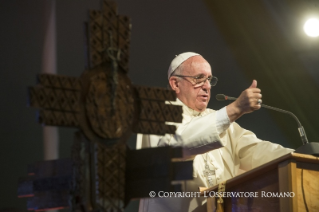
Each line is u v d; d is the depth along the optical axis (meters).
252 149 13.76
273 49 23.28
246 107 10.98
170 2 22.92
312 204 9.20
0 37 18.83
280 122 23.19
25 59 19.05
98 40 7.46
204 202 12.59
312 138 22.92
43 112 6.92
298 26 22.31
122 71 7.64
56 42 19.75
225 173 13.70
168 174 7.24
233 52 23.52
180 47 22.84
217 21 23.48
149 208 12.84
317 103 22.84
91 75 7.35
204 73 14.36
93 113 7.22
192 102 14.27
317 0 20.80
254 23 23.33
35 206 7.76
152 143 13.15
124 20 7.69
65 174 7.59
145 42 22.20
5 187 17.86
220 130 11.10
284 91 23.28
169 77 14.91
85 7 20.48
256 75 23.47
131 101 7.57
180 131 11.45
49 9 19.80
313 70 22.84
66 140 19.11
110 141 7.32
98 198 7.08
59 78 7.07
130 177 7.42
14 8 19.23
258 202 9.82
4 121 18.28
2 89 18.45
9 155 18.12
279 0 22.22
